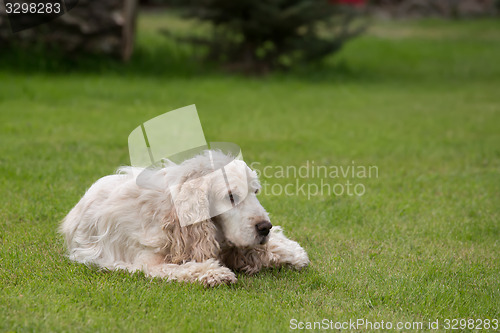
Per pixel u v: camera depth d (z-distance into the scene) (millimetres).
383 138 16359
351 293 6492
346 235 8703
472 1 52062
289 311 5887
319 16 27297
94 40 25500
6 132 14609
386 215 9633
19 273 6625
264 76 27891
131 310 5676
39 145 13383
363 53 35438
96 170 11422
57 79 22906
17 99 19219
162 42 31281
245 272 7047
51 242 7824
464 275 7156
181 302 5898
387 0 51438
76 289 6109
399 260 7652
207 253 6598
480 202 10422
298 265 7230
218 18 27500
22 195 9758
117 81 23375
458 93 25672
